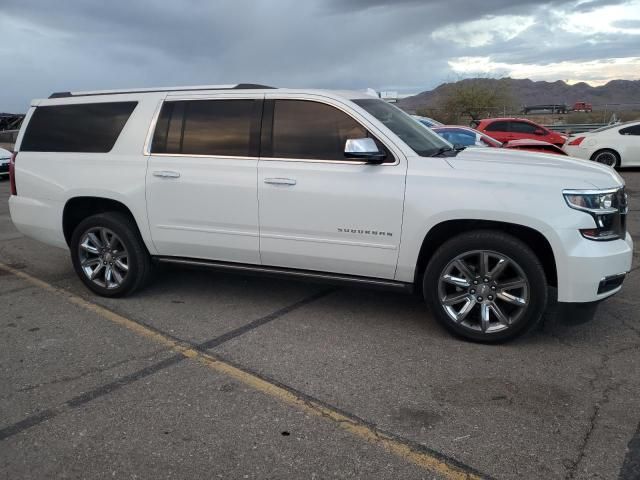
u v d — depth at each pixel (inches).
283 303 207.9
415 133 187.9
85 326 189.3
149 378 151.7
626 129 594.6
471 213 160.4
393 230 169.3
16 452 120.4
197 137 194.5
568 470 111.9
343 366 157.0
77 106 216.7
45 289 230.5
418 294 214.8
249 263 194.1
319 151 178.5
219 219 190.7
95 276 217.2
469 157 175.8
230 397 141.1
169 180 194.5
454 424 127.9
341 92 188.7
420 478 110.3
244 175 184.9
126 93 211.0
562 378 148.3
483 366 155.6
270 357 163.5
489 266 165.2
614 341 170.9
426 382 147.3
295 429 126.9
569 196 155.0
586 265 154.2
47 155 217.9
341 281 182.4
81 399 141.2
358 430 126.2
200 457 117.5
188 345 172.7
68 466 115.6
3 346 173.9
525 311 161.3
